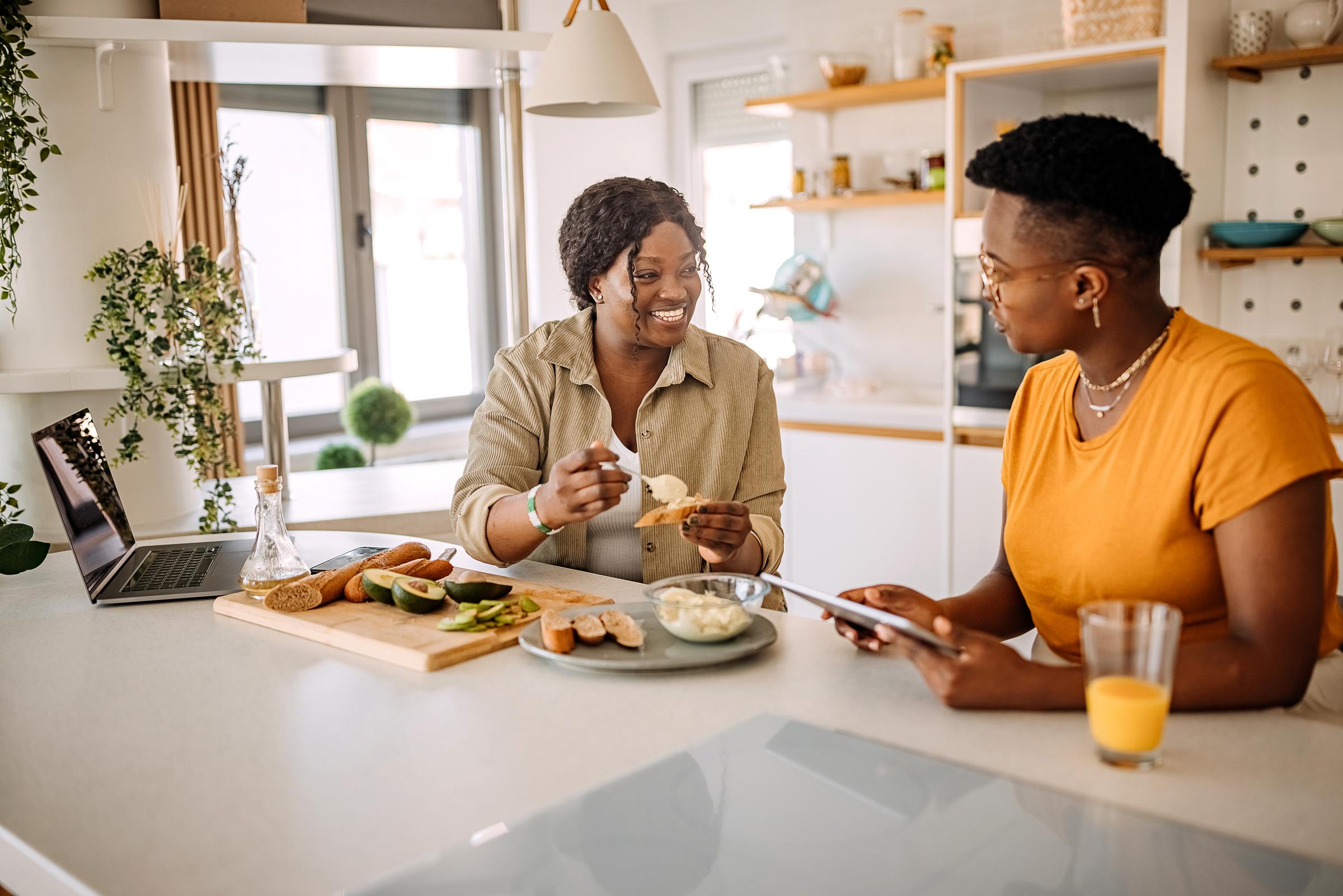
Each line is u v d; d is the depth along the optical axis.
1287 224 3.05
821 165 4.53
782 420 4.15
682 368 1.81
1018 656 1.13
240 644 1.43
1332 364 3.07
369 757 1.05
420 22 4.01
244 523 2.56
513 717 1.14
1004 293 1.25
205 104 4.45
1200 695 1.08
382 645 1.35
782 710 1.14
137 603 1.65
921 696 1.17
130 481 2.54
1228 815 0.88
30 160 2.36
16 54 2.23
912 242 4.33
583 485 1.53
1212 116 3.22
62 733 1.14
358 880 0.82
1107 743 0.98
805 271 4.46
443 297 5.49
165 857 0.87
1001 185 1.22
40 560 1.81
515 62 2.55
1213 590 1.24
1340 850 0.82
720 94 5.55
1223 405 1.16
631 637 1.31
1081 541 1.33
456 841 0.88
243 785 1.00
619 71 2.09
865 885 0.78
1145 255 1.20
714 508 1.50
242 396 4.96
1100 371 1.30
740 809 0.90
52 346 2.41
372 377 5.18
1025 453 1.46
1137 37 3.19
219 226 4.54
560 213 5.35
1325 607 1.16
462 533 1.74
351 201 5.06
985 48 4.06
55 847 0.89
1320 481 1.11
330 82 2.79
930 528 3.76
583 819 0.90
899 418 3.84
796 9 4.56
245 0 2.32
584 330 1.83
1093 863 0.81
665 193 1.73
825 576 4.07
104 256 2.42
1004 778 0.95
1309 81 3.18
